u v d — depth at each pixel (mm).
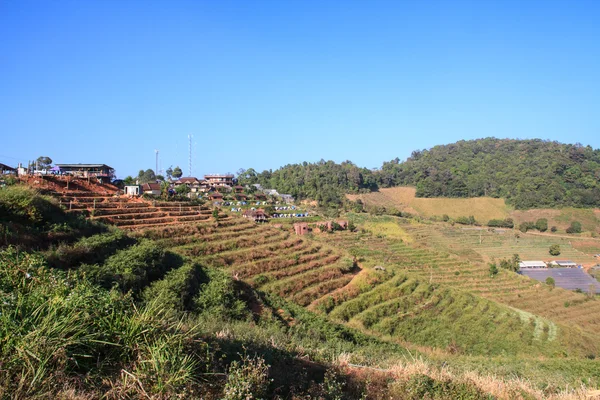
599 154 157500
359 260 51562
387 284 45031
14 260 9070
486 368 17641
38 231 21000
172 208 50562
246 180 153875
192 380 6883
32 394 5629
